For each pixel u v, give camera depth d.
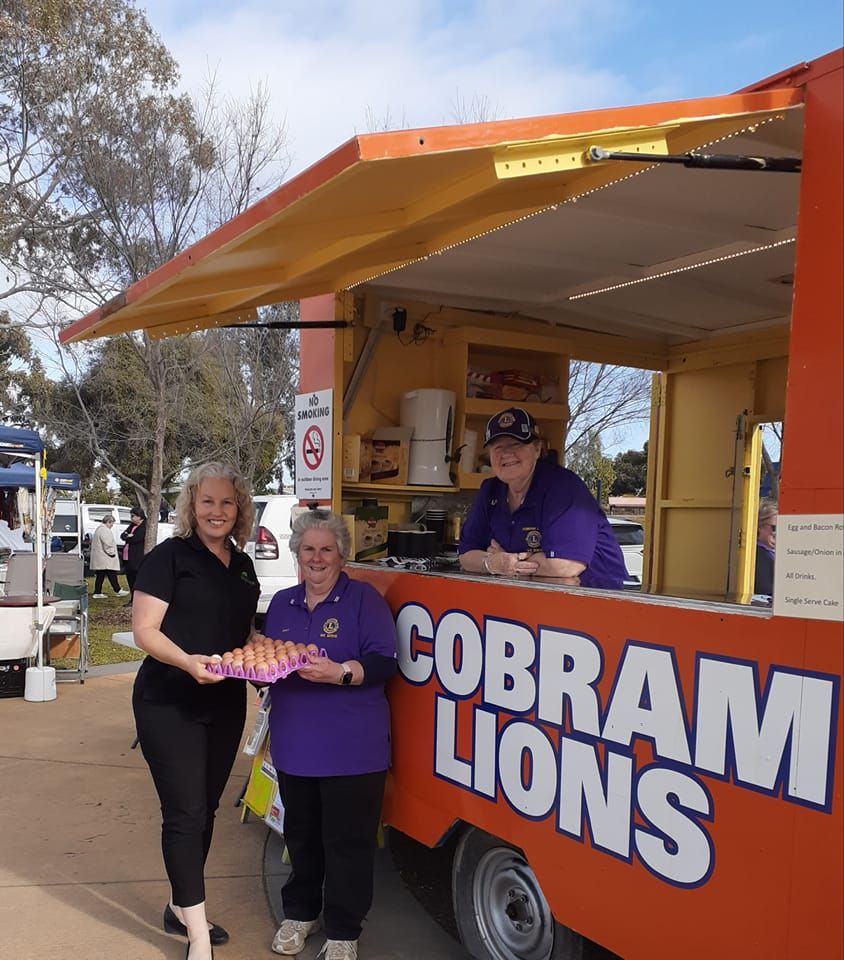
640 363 5.02
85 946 3.06
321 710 2.83
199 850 2.86
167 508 23.44
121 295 3.02
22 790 4.74
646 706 2.08
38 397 21.20
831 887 1.66
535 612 2.45
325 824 2.84
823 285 1.73
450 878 3.69
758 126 1.97
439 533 4.25
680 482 5.24
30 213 12.61
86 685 7.53
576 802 2.29
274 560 9.57
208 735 2.92
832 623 1.67
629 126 1.86
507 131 1.80
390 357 4.21
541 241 3.13
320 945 3.06
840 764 1.65
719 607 1.91
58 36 11.30
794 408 1.77
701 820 1.94
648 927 2.06
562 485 3.01
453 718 2.79
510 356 4.66
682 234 2.99
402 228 2.39
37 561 7.01
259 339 11.36
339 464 3.92
